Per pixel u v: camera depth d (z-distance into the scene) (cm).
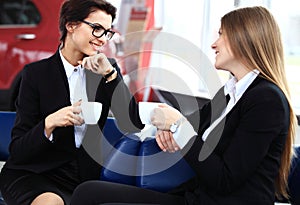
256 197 138
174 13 407
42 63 183
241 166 133
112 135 186
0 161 206
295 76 282
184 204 150
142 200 149
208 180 136
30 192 162
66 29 176
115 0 351
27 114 177
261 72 143
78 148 179
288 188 166
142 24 381
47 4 379
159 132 151
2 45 394
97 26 173
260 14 144
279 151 142
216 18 349
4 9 390
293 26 291
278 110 135
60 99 177
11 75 392
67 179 179
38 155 175
